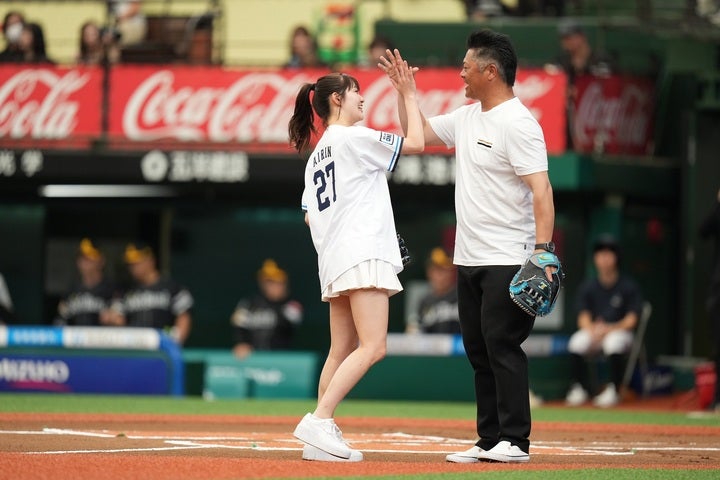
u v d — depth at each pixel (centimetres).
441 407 3938
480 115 2095
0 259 5275
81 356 4259
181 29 5169
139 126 4891
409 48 5122
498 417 2100
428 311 4534
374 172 2073
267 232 5253
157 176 4834
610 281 4459
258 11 5534
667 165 5150
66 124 4903
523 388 2052
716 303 3828
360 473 1812
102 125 4897
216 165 4819
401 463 1995
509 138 2041
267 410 3578
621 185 4894
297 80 4838
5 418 2981
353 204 2047
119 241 5394
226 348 5256
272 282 4759
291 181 4831
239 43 5538
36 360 4269
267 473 1778
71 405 3584
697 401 4200
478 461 2048
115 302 4697
